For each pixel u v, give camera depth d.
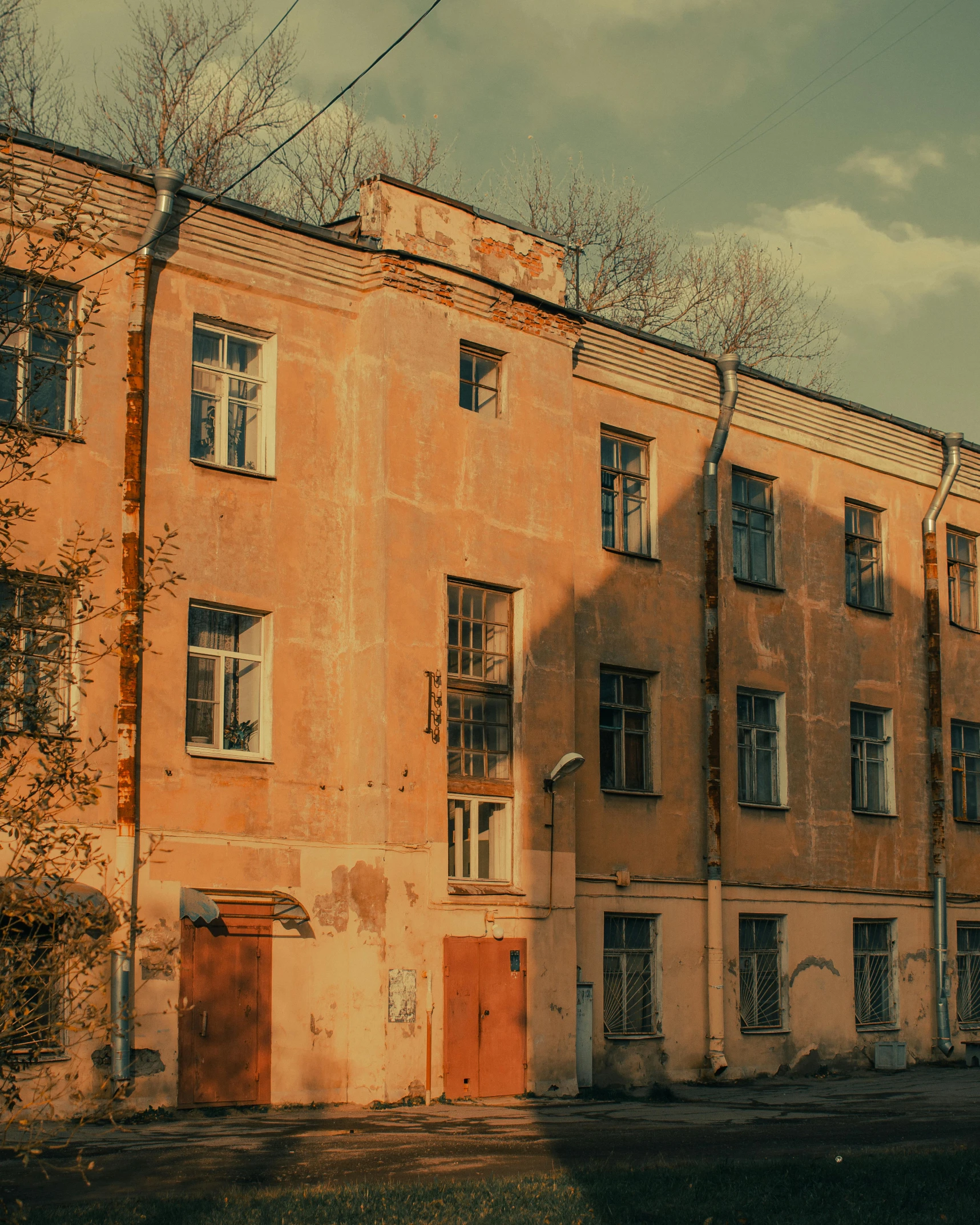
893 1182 11.29
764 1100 19.00
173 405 17.09
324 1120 15.52
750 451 24.31
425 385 18.84
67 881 7.45
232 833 16.83
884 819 25.55
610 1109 17.56
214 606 17.22
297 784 17.55
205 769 16.70
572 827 19.72
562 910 19.36
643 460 22.70
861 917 24.69
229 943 16.53
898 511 27.09
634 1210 9.99
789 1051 22.81
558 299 20.80
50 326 8.86
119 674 15.98
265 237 18.00
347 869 17.78
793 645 24.44
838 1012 23.86
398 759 17.75
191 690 16.97
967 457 28.45
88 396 16.23
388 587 18.00
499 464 19.62
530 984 18.73
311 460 18.34
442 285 19.20
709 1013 21.58
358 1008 17.31
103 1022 7.68
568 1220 9.66
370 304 18.80
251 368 18.19
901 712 26.33
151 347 16.97
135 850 15.70
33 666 7.97
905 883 25.69
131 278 16.77
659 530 22.48
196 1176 11.47
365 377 18.70
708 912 21.97
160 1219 9.38
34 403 15.91
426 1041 17.41
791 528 24.83
